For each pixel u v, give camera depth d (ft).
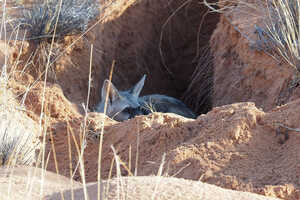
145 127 27.35
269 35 40.19
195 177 21.77
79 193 17.39
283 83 38.93
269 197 18.44
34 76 44.01
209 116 26.32
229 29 48.57
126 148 26.89
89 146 28.81
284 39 38.04
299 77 37.60
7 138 26.76
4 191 18.37
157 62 61.46
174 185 16.87
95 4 51.75
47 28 44.91
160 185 16.69
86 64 49.93
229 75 47.19
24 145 27.43
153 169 23.53
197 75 54.34
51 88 40.60
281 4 37.32
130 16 59.00
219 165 22.17
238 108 25.85
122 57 57.36
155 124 27.63
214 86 49.62
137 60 58.90
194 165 22.45
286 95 38.27
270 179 21.16
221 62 48.88
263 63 41.96
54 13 45.27
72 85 47.26
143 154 25.63
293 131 23.82
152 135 26.43
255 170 21.84
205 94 52.70
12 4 48.26
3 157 25.61
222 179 21.16
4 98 31.09
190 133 25.88
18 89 39.17
